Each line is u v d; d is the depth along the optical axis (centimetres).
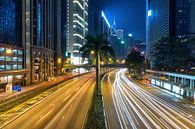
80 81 14150
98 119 3659
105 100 7650
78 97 8050
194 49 15175
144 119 5281
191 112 6056
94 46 7525
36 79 12681
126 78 16838
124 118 5338
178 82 9706
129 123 4934
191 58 13312
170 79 10825
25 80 11150
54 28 18300
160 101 7612
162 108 6512
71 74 19862
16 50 10575
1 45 9169
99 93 6850
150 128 4606
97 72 7394
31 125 4644
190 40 13275
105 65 19950
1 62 9194
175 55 13238
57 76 17275
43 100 7431
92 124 3406
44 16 14262
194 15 17125
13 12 10406
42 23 13775
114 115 5603
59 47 19138
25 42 11488
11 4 10181
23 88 10050
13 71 9750
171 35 17225
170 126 4769
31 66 11938
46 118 5184
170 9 17250
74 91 9612
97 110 4278
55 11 18562
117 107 6562
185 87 8050
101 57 8262
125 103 7194
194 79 7838
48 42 15138
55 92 9269
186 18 17112
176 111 6156
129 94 9106
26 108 6209
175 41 13588
